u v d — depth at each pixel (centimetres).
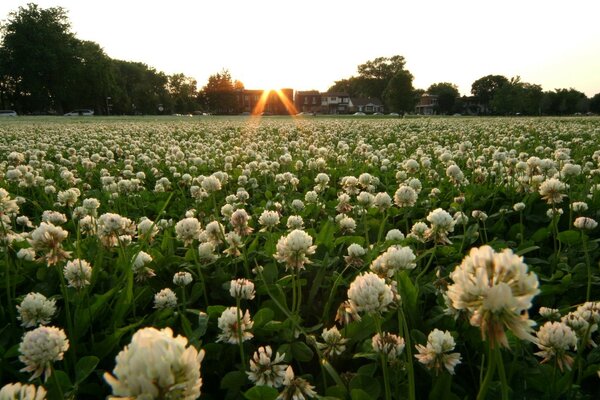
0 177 670
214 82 11262
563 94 9606
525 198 450
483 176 590
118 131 2156
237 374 197
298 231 240
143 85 10669
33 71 7456
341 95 13162
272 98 13300
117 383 91
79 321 227
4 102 8069
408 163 594
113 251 323
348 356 218
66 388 184
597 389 198
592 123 2691
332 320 268
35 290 279
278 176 610
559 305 275
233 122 3478
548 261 341
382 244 318
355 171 770
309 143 1499
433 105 13088
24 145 1325
